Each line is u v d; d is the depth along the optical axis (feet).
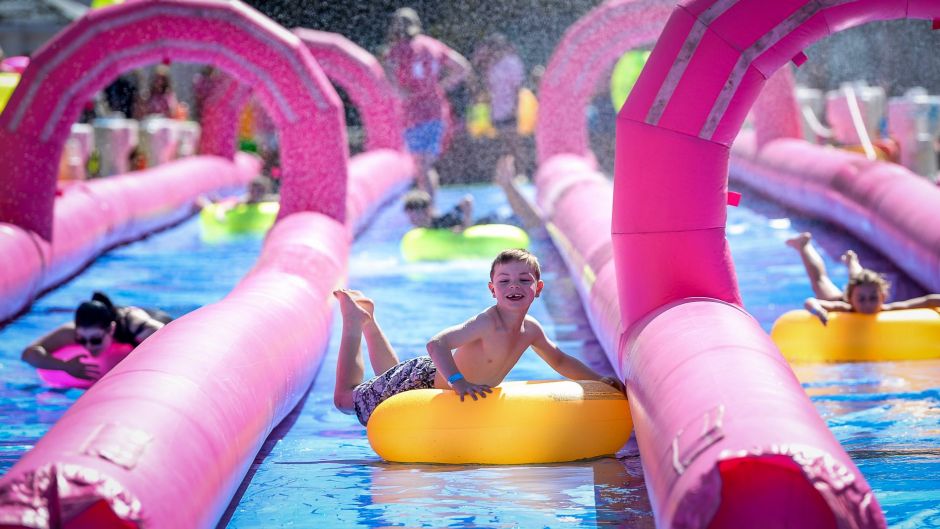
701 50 27.30
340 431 31.45
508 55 105.70
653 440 21.49
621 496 24.56
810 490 18.39
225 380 24.63
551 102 85.15
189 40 52.21
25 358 36.96
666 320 26.16
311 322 35.50
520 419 26.94
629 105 28.19
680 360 23.02
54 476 17.87
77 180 79.61
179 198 83.15
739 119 27.89
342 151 54.49
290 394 30.60
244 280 38.60
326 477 26.68
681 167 27.78
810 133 93.91
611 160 115.14
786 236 67.72
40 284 51.80
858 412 31.60
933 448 27.94
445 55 101.86
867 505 17.63
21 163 52.24
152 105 102.94
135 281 58.18
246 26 52.65
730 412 19.58
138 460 19.07
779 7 27.02
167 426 20.76
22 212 52.54
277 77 53.21
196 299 52.80
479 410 26.99
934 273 49.11
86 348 36.65
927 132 78.74
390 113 102.89
